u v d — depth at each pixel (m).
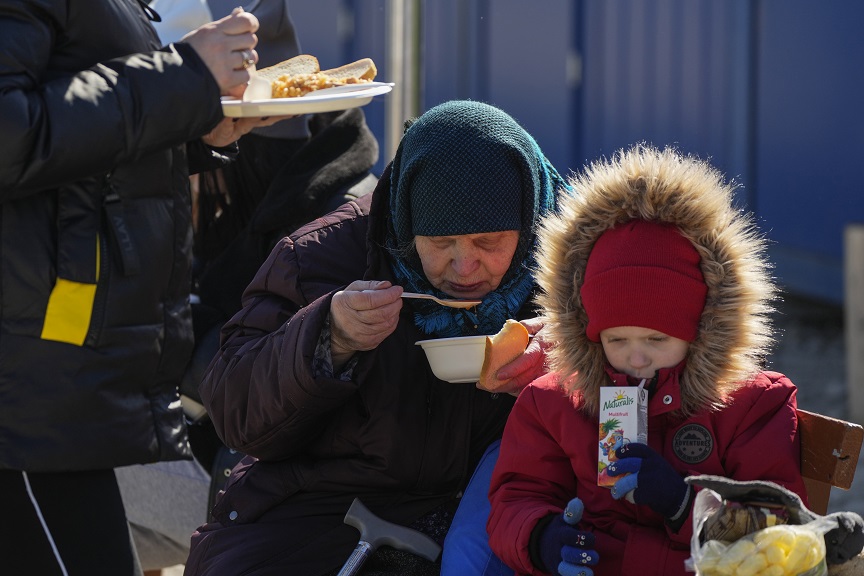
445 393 7.03
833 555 5.23
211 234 9.73
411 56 10.77
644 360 5.91
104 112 6.85
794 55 27.39
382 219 7.22
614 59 30.16
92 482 7.35
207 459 9.07
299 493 7.17
